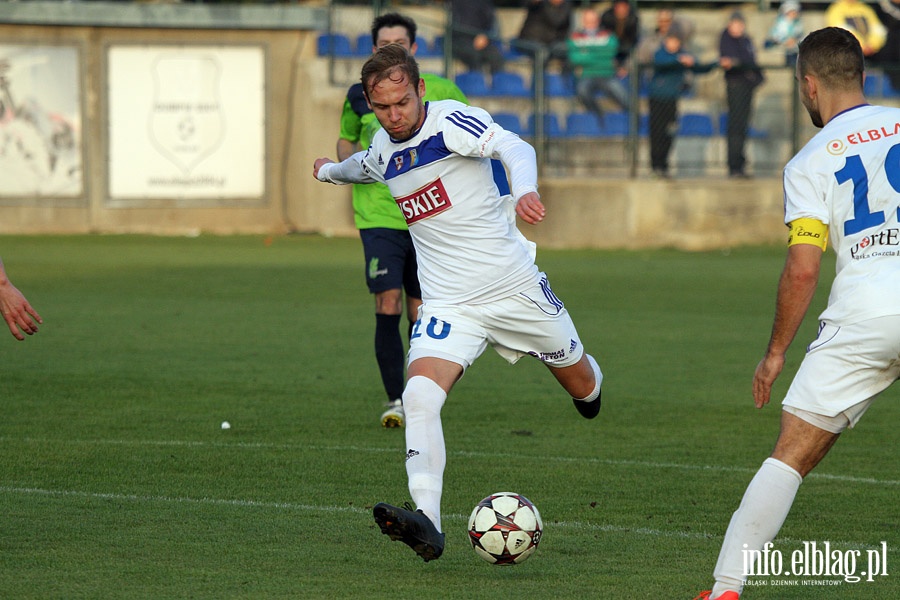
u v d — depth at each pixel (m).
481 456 24.03
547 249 72.62
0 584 15.34
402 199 18.03
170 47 78.38
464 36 78.38
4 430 25.78
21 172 78.00
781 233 74.62
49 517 18.84
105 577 15.74
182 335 40.16
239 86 79.25
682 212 73.19
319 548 17.39
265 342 39.00
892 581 16.42
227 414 27.94
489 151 17.17
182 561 16.56
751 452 24.73
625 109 78.81
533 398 30.70
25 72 77.31
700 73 74.88
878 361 14.41
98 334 40.03
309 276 57.75
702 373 34.34
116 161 78.75
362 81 17.25
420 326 18.14
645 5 94.00
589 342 39.84
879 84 80.69
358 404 29.42
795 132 73.56
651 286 55.34
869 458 24.47
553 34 80.75
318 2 87.81
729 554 14.48
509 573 16.33
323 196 79.81
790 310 14.52
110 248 70.00
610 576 16.22
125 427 26.28
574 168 78.38
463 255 17.91
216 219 80.00
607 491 21.30
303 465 22.94
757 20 91.69
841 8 82.00
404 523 15.16
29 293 50.25
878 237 14.53
